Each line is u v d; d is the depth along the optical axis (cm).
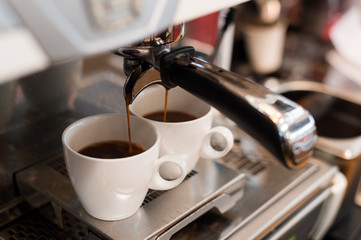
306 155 38
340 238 63
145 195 46
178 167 47
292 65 93
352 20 106
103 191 43
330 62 98
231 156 56
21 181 49
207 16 64
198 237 47
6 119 49
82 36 27
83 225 46
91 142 46
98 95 55
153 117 50
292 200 52
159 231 44
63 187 47
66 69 51
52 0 26
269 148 38
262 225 49
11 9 25
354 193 65
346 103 73
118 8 28
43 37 26
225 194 49
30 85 49
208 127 49
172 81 40
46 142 52
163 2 30
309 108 75
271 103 38
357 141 63
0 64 25
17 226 47
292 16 99
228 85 38
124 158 42
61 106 52
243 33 80
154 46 39
